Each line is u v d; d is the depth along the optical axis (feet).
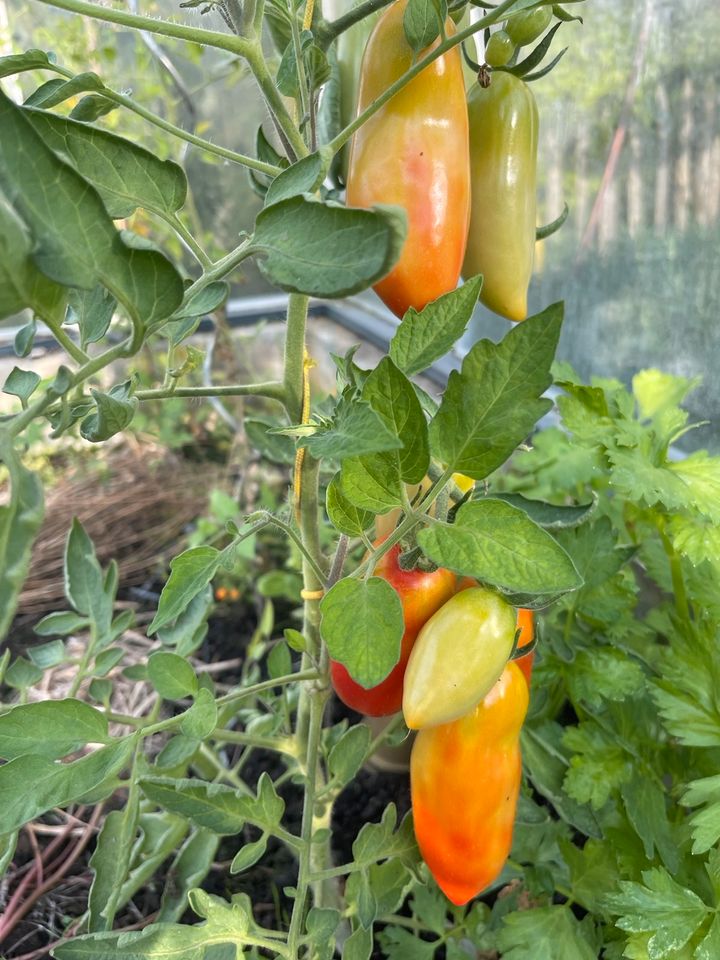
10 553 0.57
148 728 1.10
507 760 1.05
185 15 1.41
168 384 0.99
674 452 2.54
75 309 0.99
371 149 0.89
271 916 1.75
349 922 1.66
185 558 1.08
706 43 2.05
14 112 0.56
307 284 0.63
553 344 0.77
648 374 1.84
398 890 1.33
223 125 3.57
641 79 2.31
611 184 2.55
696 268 2.29
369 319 4.17
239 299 4.44
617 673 1.40
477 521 0.81
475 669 0.87
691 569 1.53
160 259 0.65
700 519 1.47
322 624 0.83
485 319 3.25
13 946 1.70
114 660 1.48
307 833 1.20
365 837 1.19
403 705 0.89
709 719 1.40
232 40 0.87
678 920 1.18
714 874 1.23
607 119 2.49
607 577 1.48
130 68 3.25
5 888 1.84
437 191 0.88
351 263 0.61
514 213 0.97
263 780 1.12
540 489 2.01
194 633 1.54
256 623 2.68
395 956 1.49
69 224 0.61
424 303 0.92
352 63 1.08
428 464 0.79
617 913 1.22
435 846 1.09
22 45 3.14
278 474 3.30
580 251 2.78
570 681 1.42
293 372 1.10
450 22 0.96
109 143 0.80
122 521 3.19
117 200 0.83
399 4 0.91
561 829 1.53
